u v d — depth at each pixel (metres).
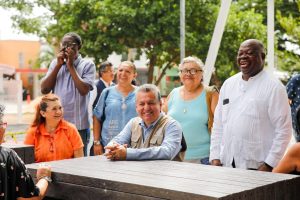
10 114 21.92
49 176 3.21
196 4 16.75
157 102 3.76
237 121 4.04
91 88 5.31
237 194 2.52
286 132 3.88
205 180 2.82
